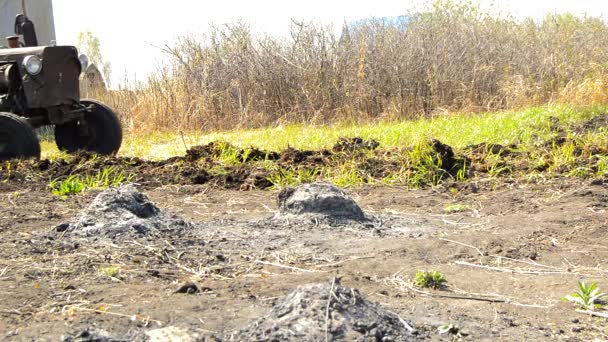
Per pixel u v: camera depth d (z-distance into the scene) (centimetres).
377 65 1536
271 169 789
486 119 1217
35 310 360
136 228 512
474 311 377
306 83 1548
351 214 565
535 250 496
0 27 1619
